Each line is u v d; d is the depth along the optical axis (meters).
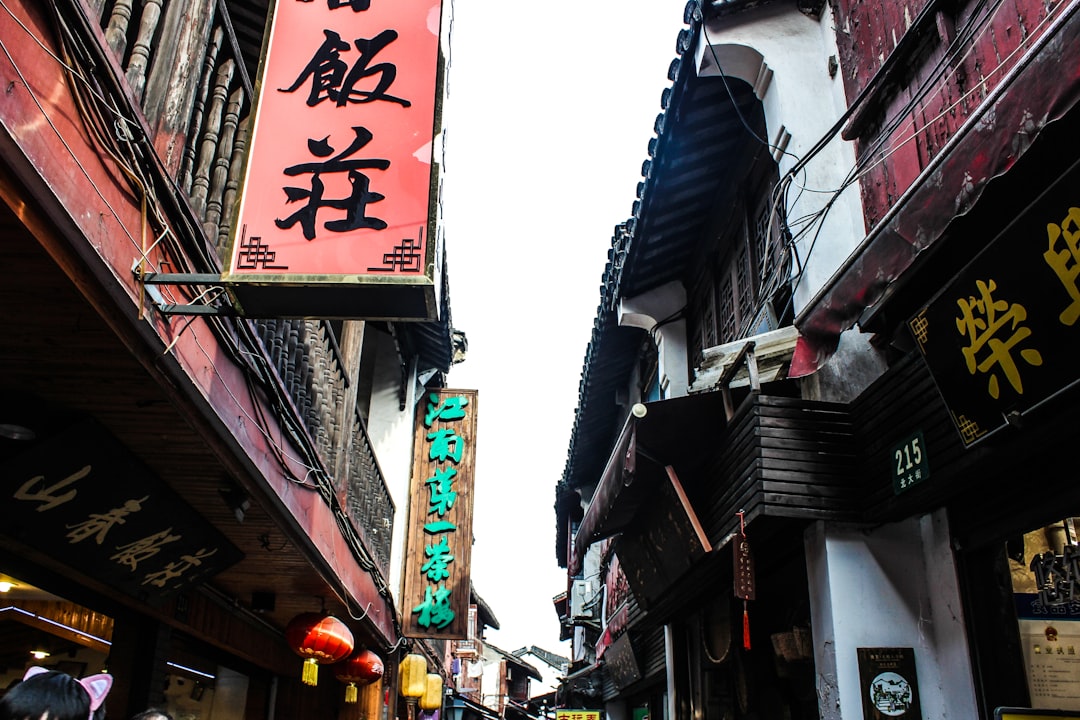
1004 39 4.72
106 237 3.20
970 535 5.39
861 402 6.23
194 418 4.29
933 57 5.62
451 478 14.10
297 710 10.66
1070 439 4.39
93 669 6.40
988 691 5.18
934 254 4.81
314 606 8.31
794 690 7.50
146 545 5.40
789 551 7.02
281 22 4.91
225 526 5.91
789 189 7.44
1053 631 5.20
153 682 6.40
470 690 34.03
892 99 6.20
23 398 4.00
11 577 5.13
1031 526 4.80
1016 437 4.30
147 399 4.05
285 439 5.75
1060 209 3.62
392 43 4.84
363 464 9.88
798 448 6.24
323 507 6.95
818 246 6.96
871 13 6.60
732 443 6.86
